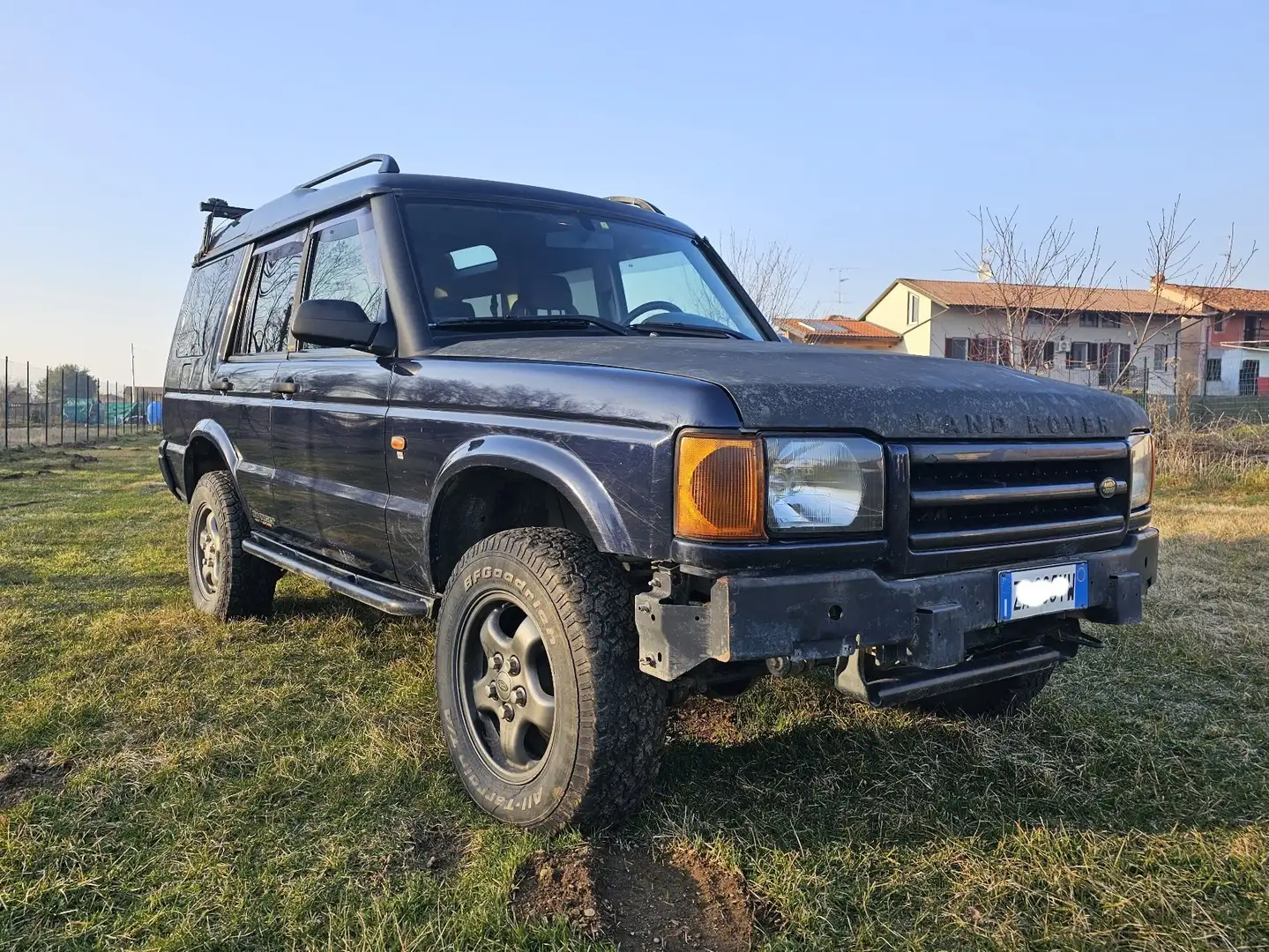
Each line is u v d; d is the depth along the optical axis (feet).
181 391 16.89
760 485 6.68
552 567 7.70
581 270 11.62
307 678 12.21
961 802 8.75
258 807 8.50
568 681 7.49
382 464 10.12
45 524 26.68
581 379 7.84
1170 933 6.63
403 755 9.59
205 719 10.73
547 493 9.75
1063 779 9.28
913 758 9.71
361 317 9.95
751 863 7.50
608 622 7.48
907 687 7.44
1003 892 7.13
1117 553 8.79
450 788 8.92
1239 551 21.18
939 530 7.45
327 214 12.41
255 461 13.52
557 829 7.74
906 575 7.25
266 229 14.26
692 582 7.02
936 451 7.37
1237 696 11.68
